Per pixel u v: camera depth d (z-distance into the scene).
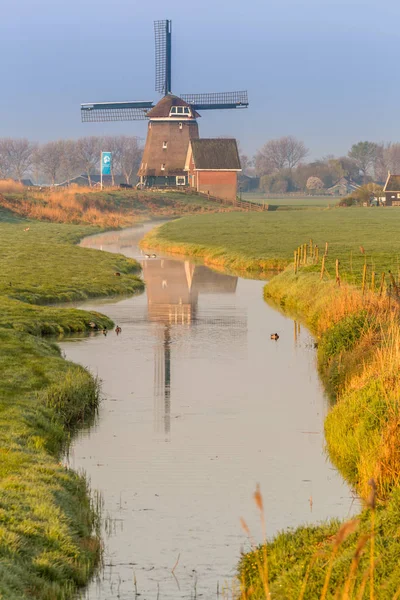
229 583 31.98
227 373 68.00
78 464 45.31
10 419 48.19
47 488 37.94
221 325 91.62
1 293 107.06
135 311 102.38
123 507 39.38
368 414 46.88
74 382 57.84
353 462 44.94
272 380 65.69
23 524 33.25
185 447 48.56
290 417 55.28
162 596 30.88
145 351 76.81
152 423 53.50
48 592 29.02
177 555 34.44
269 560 32.38
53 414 51.59
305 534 34.38
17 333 75.62
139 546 35.19
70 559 32.22
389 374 50.84
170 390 62.12
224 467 45.28
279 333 86.50
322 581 27.91
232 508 39.59
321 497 41.09
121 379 65.44
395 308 72.12
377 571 27.39
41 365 63.16
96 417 54.91
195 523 37.69
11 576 28.53
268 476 44.06
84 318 90.44
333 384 62.62
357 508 39.53
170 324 92.38
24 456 42.03
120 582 32.00
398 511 31.28
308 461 46.56
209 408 57.28
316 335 83.75
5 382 57.34
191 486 42.28
